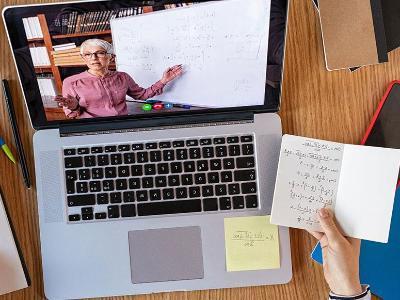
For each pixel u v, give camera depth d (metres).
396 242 0.78
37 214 0.77
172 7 0.67
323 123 0.79
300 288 0.78
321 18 0.76
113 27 0.67
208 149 0.75
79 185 0.75
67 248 0.75
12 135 0.77
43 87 0.71
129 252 0.75
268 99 0.75
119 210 0.75
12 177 0.77
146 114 0.75
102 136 0.75
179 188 0.75
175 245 0.76
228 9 0.67
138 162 0.75
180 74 0.72
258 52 0.71
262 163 0.75
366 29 0.76
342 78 0.78
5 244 0.73
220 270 0.76
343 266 0.73
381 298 0.78
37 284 0.77
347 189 0.74
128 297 0.78
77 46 0.68
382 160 0.74
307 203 0.74
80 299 0.78
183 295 0.78
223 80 0.73
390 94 0.77
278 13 0.67
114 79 0.72
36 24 0.66
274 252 0.76
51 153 0.75
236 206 0.75
